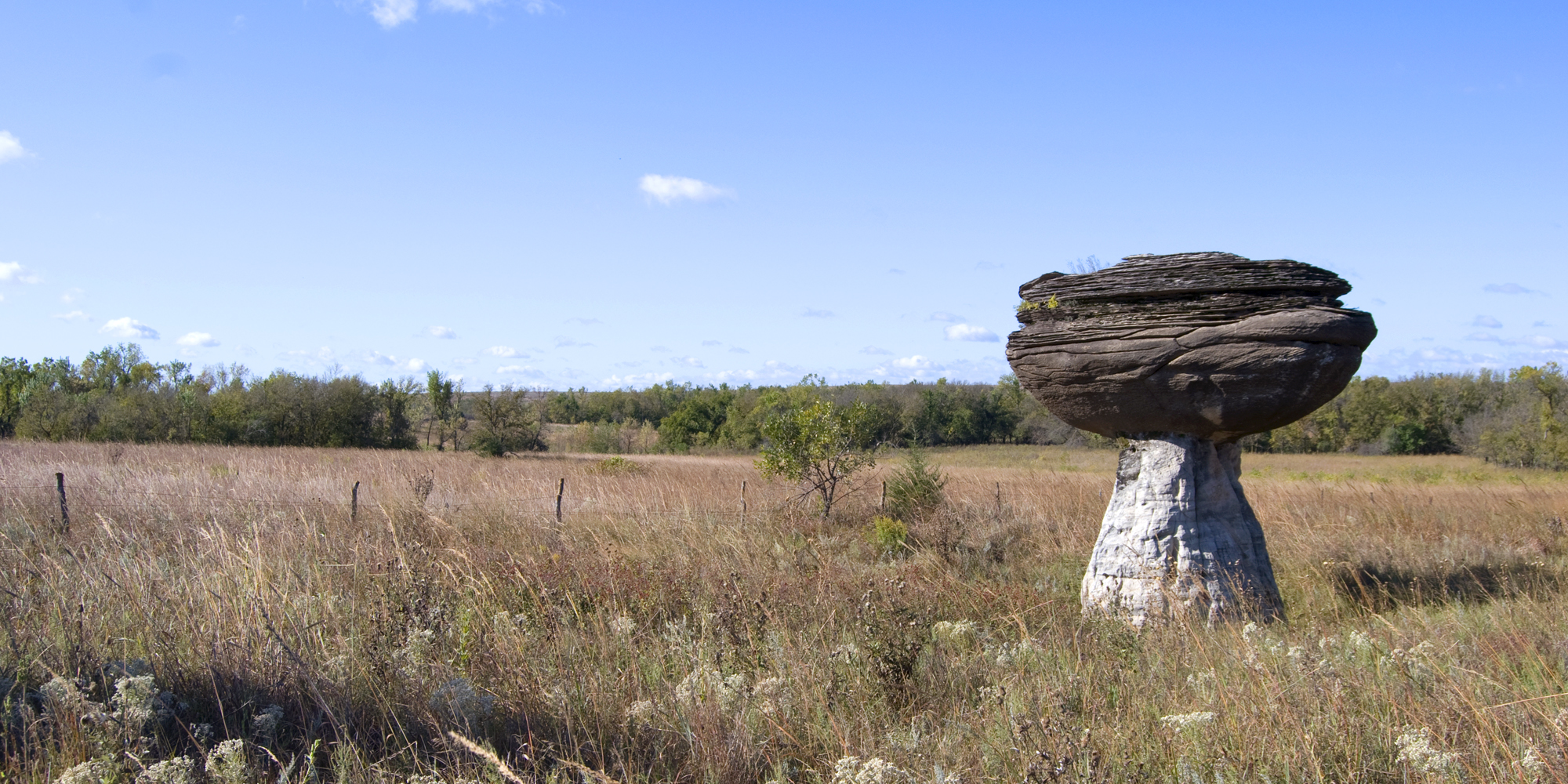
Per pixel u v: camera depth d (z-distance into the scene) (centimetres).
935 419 6256
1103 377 755
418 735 404
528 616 619
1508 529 1234
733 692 457
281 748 383
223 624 509
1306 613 757
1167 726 404
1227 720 406
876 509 1386
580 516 1165
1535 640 570
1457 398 5481
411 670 468
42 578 641
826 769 392
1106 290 751
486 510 1159
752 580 729
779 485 1672
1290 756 371
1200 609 719
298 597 582
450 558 747
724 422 5875
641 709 425
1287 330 679
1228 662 536
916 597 698
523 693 448
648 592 682
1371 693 445
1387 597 793
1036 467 3772
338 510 1092
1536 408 4128
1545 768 358
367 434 4544
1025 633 598
